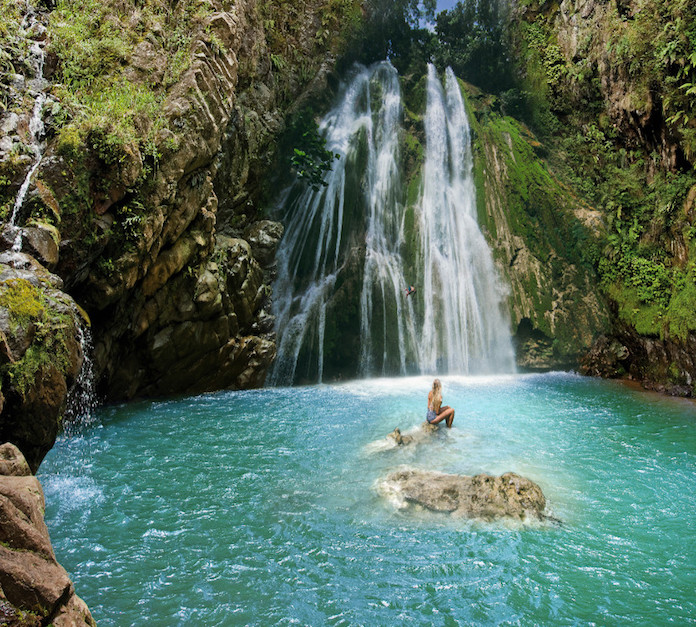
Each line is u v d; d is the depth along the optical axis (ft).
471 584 15.49
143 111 29.86
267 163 48.75
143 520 19.15
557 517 19.85
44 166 24.58
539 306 52.85
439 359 51.72
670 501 21.50
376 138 57.36
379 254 52.42
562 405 38.01
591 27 62.49
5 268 18.37
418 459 25.76
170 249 33.55
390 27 63.62
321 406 36.50
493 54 69.67
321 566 16.33
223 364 40.14
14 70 26.81
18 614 8.08
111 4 33.81
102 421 30.99
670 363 45.01
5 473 11.07
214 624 13.51
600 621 13.91
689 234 46.03
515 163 59.41
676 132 49.73
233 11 41.32
